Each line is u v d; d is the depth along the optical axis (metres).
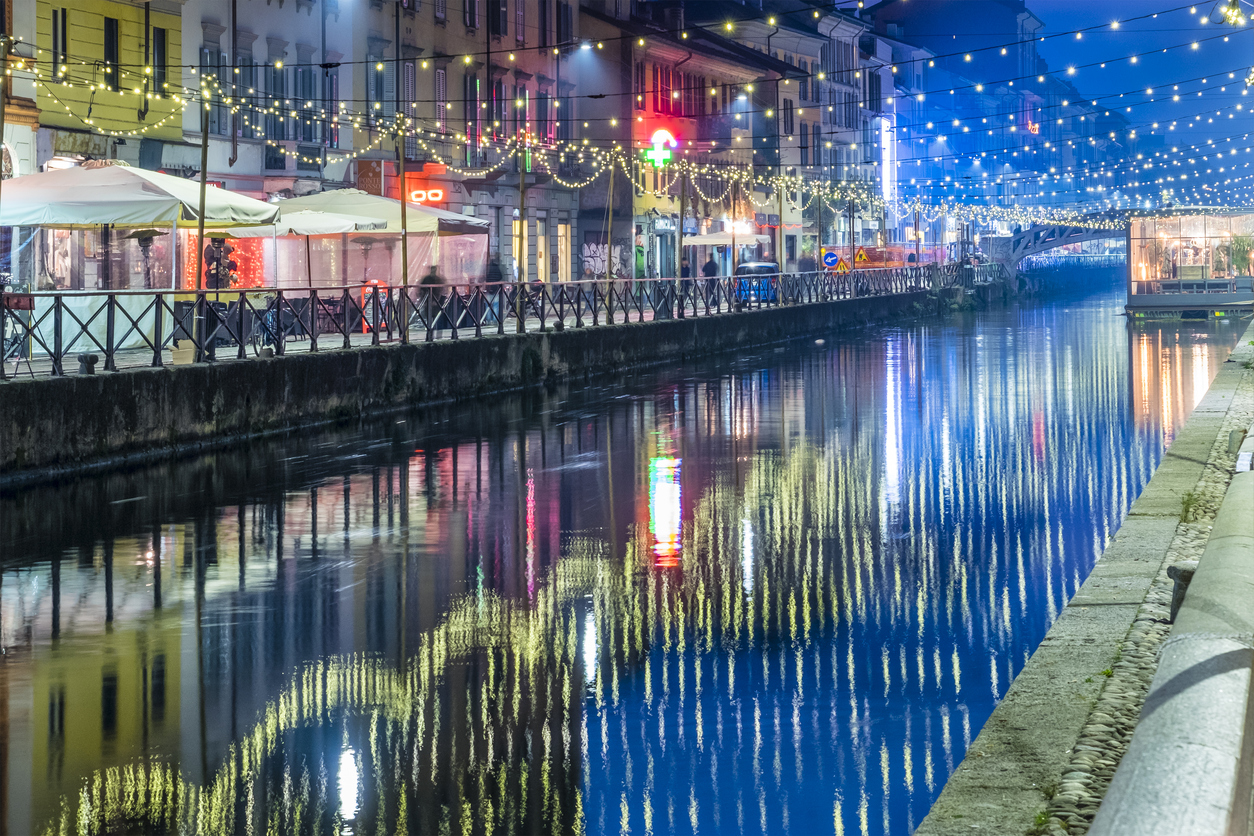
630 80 65.94
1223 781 3.00
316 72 44.16
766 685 8.91
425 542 13.83
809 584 11.92
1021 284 94.62
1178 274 59.19
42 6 32.12
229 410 20.84
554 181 61.09
